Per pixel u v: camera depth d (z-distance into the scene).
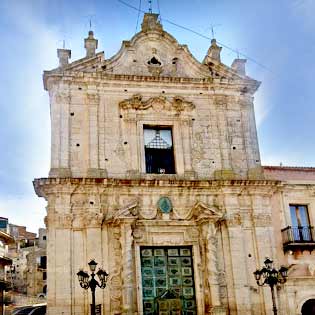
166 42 31.02
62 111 27.62
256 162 29.38
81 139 27.41
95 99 28.23
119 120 28.28
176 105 29.06
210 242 25.81
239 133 29.91
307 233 28.66
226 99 30.52
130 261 24.45
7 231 52.69
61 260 24.28
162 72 30.27
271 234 27.64
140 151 27.70
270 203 28.36
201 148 28.88
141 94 29.27
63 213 25.00
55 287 23.78
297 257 27.77
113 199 25.98
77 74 28.41
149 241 25.89
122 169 27.22
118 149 27.58
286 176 29.86
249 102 30.97
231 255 26.41
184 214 26.70
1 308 40.69
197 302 25.39
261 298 26.19
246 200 27.98
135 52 30.33
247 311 25.45
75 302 23.84
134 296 24.52
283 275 22.70
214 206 27.19
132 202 25.69
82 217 25.27
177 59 30.88
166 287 25.59
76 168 26.70
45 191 25.23
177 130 28.83
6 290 43.50
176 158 28.22
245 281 26.02
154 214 26.22
